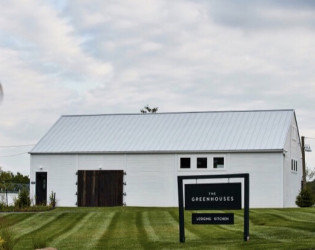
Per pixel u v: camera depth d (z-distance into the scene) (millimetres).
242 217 29297
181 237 21188
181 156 43344
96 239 23344
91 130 48156
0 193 43562
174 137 44969
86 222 29812
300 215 28969
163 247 19938
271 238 20516
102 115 50188
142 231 25500
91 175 45125
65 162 45781
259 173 41688
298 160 49000
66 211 35875
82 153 45312
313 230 22156
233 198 20312
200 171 42844
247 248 18406
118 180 44500
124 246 20891
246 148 41969
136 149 44250
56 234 25641
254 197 41656
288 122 44750
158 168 43719
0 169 46375
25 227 28781
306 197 42844
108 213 33438
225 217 20469
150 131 46469
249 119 45875
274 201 41312
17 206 40344
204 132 45000
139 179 44062
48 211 37094
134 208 39812
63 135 48000
